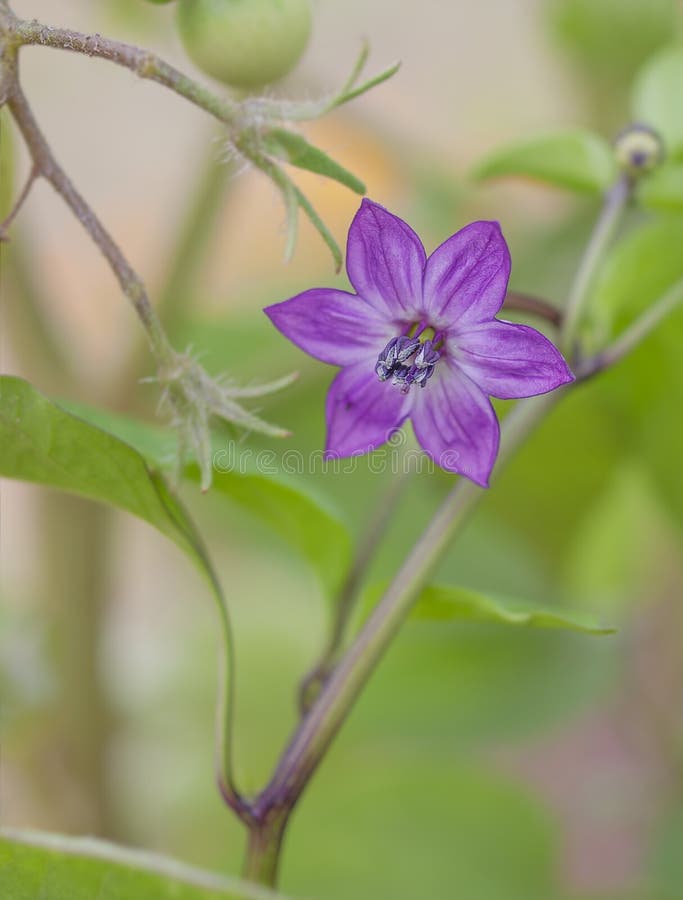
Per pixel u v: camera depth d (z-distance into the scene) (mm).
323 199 461
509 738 385
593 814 487
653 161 317
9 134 293
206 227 378
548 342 284
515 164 323
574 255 396
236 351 382
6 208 296
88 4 395
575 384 308
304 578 414
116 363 380
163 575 608
